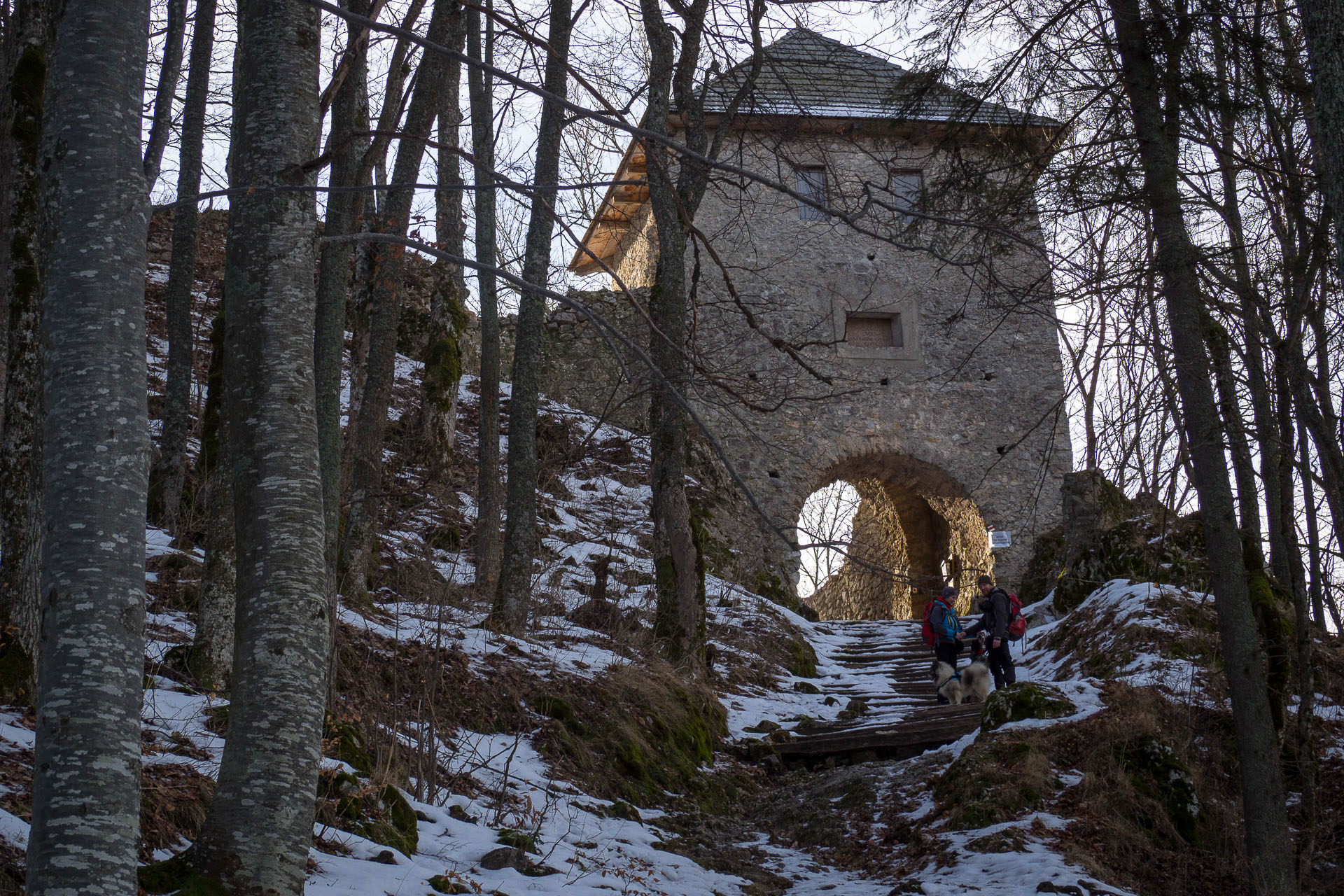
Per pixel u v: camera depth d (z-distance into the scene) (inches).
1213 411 244.8
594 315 140.6
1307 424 280.5
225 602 234.5
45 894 91.0
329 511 230.7
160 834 157.0
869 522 984.3
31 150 208.1
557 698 298.0
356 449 336.2
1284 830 233.9
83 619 98.7
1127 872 238.8
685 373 236.4
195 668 228.5
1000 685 408.8
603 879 201.6
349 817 187.0
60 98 112.3
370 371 337.7
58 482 102.3
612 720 307.0
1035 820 253.3
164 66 187.6
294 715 123.0
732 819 304.3
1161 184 248.4
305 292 141.6
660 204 403.5
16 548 197.2
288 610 126.6
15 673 189.8
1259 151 268.8
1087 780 266.8
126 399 106.7
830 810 297.7
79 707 96.1
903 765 320.2
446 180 406.6
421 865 183.0
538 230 383.2
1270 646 304.0
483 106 425.7
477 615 371.9
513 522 367.2
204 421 367.2
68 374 105.1
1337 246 169.2
